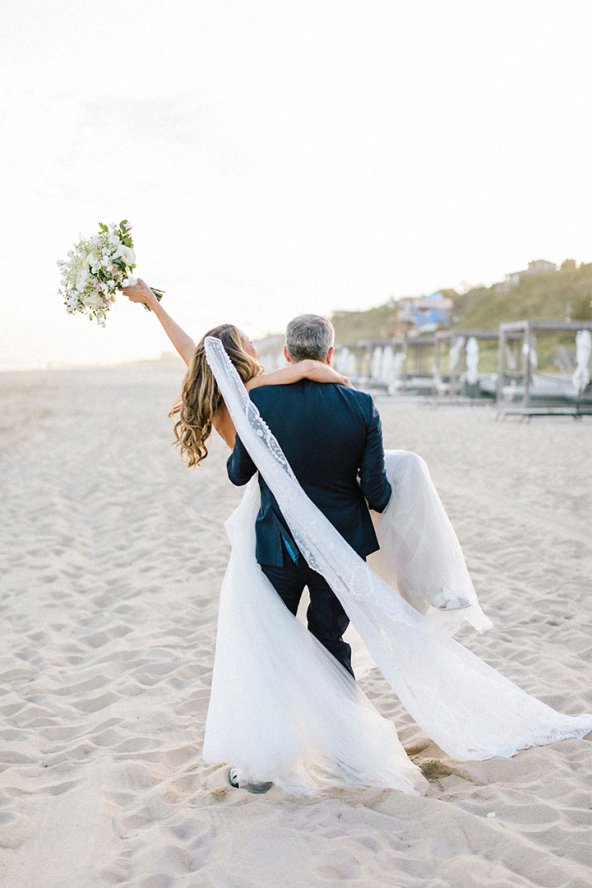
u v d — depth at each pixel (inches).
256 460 107.8
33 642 186.2
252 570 111.5
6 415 849.5
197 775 118.9
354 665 129.6
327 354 116.0
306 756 114.0
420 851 96.2
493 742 119.6
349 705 111.0
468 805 105.7
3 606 213.8
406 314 2564.0
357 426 109.5
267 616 109.6
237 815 103.7
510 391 928.9
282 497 107.3
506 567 245.1
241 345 118.0
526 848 93.4
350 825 101.7
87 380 1914.4
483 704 119.0
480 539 280.1
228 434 119.6
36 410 922.7
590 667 161.2
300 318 116.0
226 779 115.6
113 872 93.7
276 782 108.9
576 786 107.4
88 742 133.3
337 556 108.4
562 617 194.5
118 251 118.6
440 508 121.1
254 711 107.2
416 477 120.3
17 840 102.8
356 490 114.9
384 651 112.0
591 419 816.3
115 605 213.3
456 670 117.0
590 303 2048.5
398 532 120.2
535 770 114.3
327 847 95.7
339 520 111.2
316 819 102.6
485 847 95.9
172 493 376.8
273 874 90.7
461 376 1206.9
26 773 123.6
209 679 162.2
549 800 105.7
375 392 1301.7
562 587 219.8
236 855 94.3
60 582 234.7
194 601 215.3
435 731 115.4
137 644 182.4
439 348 1155.9
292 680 109.0
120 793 114.8
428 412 925.8
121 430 682.8
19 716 146.0
